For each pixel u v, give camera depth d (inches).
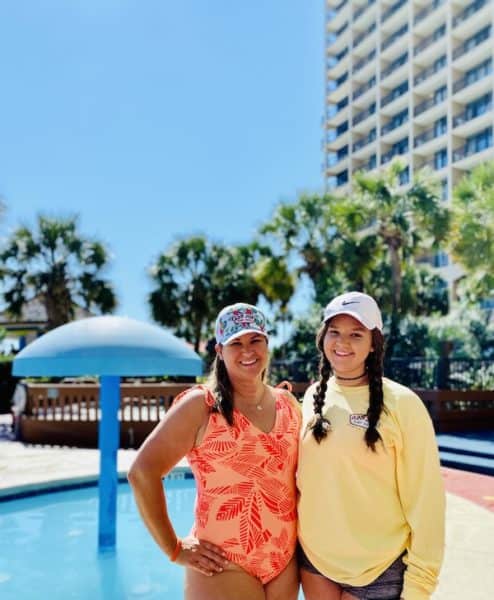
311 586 87.9
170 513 261.0
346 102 2373.3
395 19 2026.3
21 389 471.5
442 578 148.1
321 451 86.4
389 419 84.1
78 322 189.6
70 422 456.8
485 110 1630.2
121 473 310.2
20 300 863.1
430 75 1882.4
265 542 84.7
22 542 215.5
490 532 193.3
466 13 1748.3
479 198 695.7
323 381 91.0
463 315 708.0
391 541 83.4
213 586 83.0
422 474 82.8
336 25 2420.0
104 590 170.6
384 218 816.3
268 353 90.8
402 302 945.5
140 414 459.2
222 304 1011.3
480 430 461.4
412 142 1868.8
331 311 90.4
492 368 513.3
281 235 918.4
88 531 229.8
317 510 86.6
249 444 84.5
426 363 517.0
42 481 284.8
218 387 86.7
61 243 885.2
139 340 178.4
